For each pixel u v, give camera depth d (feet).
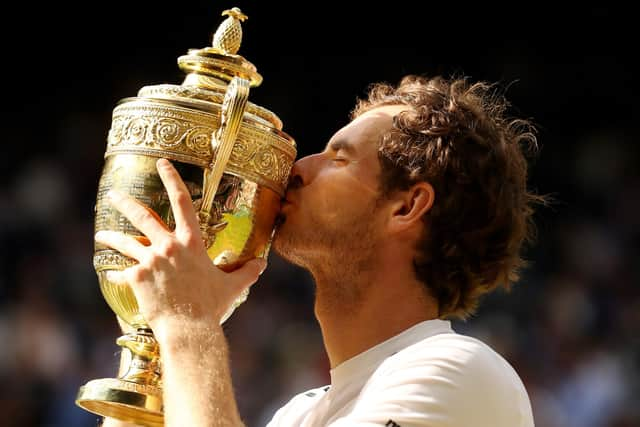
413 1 77.92
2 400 46.09
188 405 11.44
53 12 79.41
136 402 12.19
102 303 53.21
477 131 13.52
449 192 13.24
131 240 12.15
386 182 13.20
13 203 62.49
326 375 47.91
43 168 66.03
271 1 77.82
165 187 12.10
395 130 13.32
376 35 78.33
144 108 12.32
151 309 11.89
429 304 13.38
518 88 76.48
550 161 72.95
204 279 12.03
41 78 79.00
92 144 71.72
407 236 13.24
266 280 54.70
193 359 11.67
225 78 12.94
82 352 49.73
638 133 74.90
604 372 48.70
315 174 13.29
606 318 55.11
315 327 52.65
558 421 46.83
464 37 77.66
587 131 75.46
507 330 50.52
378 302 13.20
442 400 12.05
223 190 12.32
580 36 77.30
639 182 69.67
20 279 54.44
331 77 77.82
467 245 13.38
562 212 68.08
